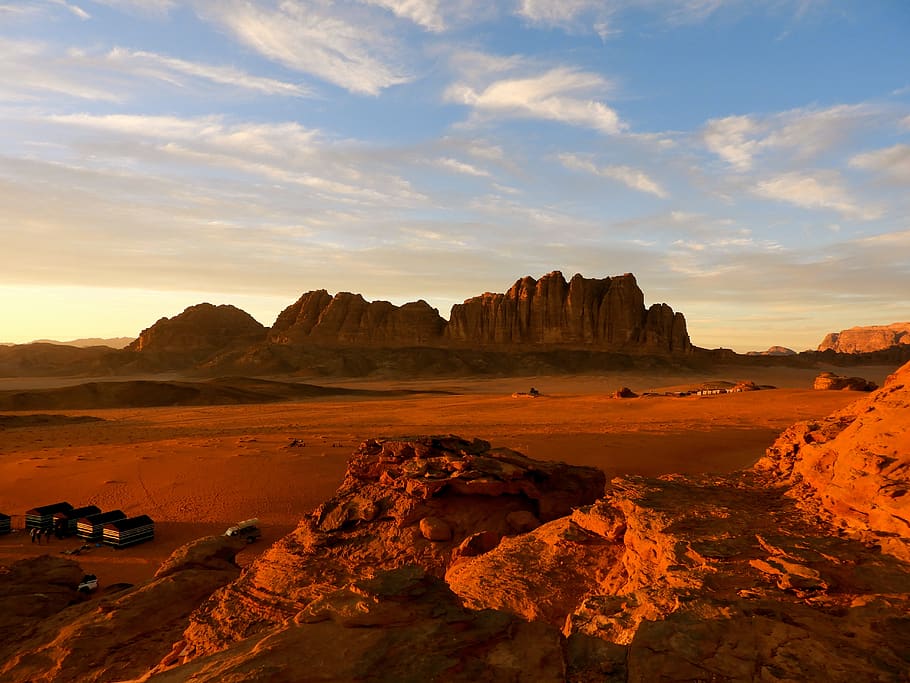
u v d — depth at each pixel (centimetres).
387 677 728
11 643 1719
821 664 728
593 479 2234
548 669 764
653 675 738
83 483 4641
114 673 1488
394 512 1989
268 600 1667
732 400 9094
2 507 4153
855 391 9131
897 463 1316
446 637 818
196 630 1591
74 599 2109
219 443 6359
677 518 1396
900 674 698
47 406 12950
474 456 2155
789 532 1270
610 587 1339
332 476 4528
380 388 19038
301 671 738
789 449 1922
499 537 1816
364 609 860
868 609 868
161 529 3497
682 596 969
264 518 3606
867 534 1191
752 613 879
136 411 12119
